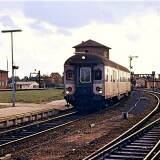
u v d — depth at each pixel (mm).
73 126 17734
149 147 11609
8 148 12398
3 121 17656
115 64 29094
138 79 103625
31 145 12969
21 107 25297
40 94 50875
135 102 33875
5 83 91875
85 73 23703
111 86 26125
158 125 17734
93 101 24078
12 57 26156
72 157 10570
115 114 23078
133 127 15492
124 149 11281
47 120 19766
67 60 24000
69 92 23953
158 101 32250
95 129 16484
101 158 9836
